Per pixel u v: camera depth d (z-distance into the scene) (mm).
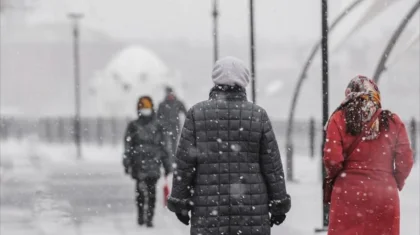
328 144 15391
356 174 15383
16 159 65438
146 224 27656
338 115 15477
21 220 29125
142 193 27484
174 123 40500
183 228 27234
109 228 27328
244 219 13453
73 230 26844
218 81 13797
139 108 26953
